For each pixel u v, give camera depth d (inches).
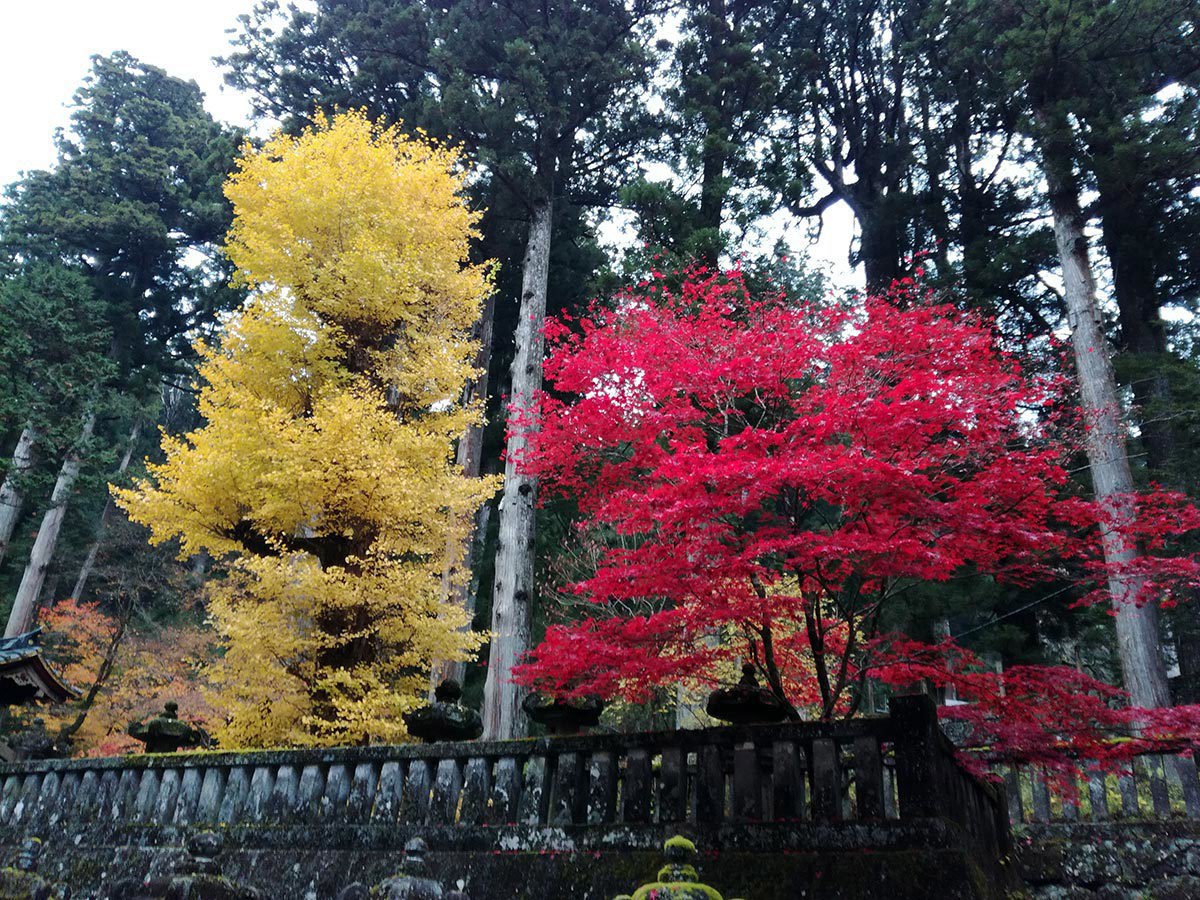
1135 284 807.7
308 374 450.9
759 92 853.8
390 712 399.5
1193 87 794.8
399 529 427.8
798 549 250.5
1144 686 537.3
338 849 260.8
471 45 808.3
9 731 752.3
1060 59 732.0
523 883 231.8
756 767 225.1
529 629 583.5
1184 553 595.5
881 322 284.2
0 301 864.3
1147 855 312.8
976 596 669.3
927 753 207.3
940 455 262.1
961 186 965.8
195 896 225.8
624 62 819.4
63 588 1135.6
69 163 1105.4
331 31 834.8
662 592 253.3
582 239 930.1
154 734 344.2
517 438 615.8
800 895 200.5
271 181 470.6
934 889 189.6
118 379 1026.1
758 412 329.4
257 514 400.8
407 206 474.6
